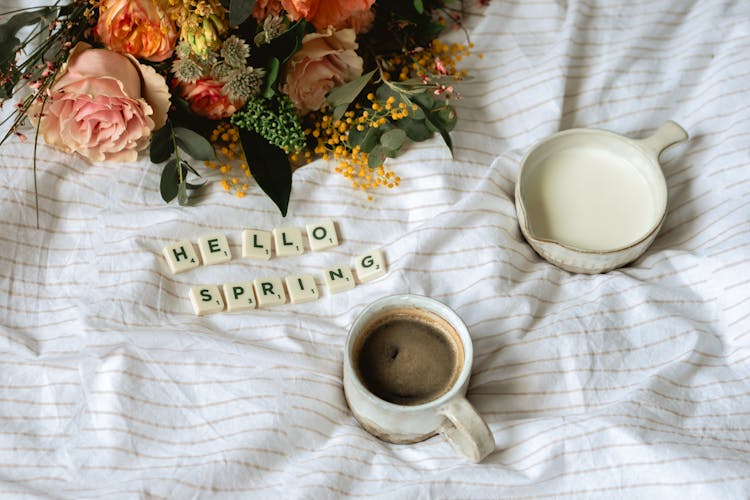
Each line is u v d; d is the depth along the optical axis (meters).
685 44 1.26
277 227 1.12
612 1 1.29
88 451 0.95
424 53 1.21
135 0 0.99
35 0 1.17
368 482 0.94
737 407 0.98
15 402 0.99
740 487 0.89
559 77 1.20
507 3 1.29
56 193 1.12
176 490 0.90
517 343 1.03
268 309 1.07
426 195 1.14
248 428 0.96
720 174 1.13
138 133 1.08
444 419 0.92
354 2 1.07
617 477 0.92
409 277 1.07
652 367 1.02
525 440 0.96
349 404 0.99
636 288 1.05
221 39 1.08
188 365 1.00
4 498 0.90
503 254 1.08
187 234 1.09
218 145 1.18
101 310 1.03
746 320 1.03
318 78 1.10
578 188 1.14
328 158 1.15
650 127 1.22
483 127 1.20
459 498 0.92
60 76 1.06
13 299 1.06
